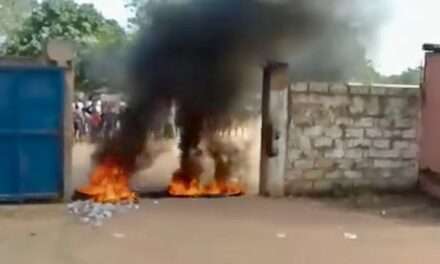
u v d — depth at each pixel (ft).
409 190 39.27
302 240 26.58
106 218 29.86
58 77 33.14
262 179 38.17
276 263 22.70
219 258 23.12
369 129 38.52
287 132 37.40
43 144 33.09
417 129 39.27
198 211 32.40
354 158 38.40
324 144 37.93
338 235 27.89
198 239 26.11
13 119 32.63
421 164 39.32
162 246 24.70
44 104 33.01
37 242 24.84
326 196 37.99
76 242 24.97
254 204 34.96
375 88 38.40
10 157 32.68
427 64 39.11
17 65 32.48
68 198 33.65
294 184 37.73
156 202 35.04
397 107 38.88
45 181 33.19
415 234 28.60
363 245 26.04
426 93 38.99
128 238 25.88
